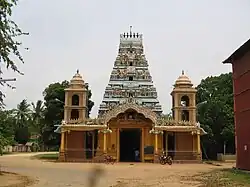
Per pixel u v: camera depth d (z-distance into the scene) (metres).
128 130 49.00
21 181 21.70
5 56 20.98
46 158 53.38
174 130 46.12
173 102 51.44
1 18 20.38
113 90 53.19
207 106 59.00
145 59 55.34
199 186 20.23
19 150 89.31
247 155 29.81
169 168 35.47
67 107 49.44
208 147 60.69
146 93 53.22
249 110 29.53
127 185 20.52
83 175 26.00
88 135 47.62
